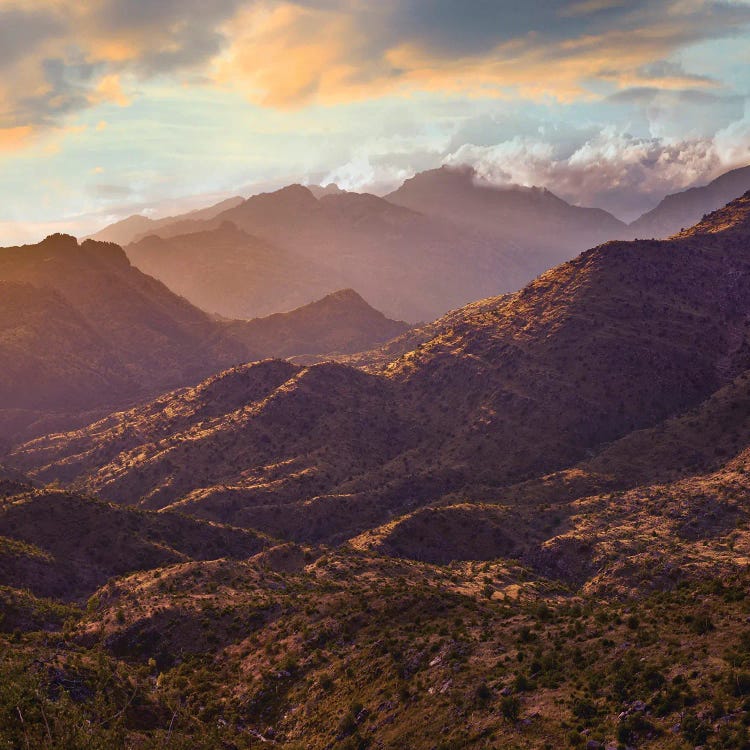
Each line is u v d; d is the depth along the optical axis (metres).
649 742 65.19
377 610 124.31
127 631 134.50
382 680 99.44
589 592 172.12
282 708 105.88
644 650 80.81
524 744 72.06
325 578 162.00
